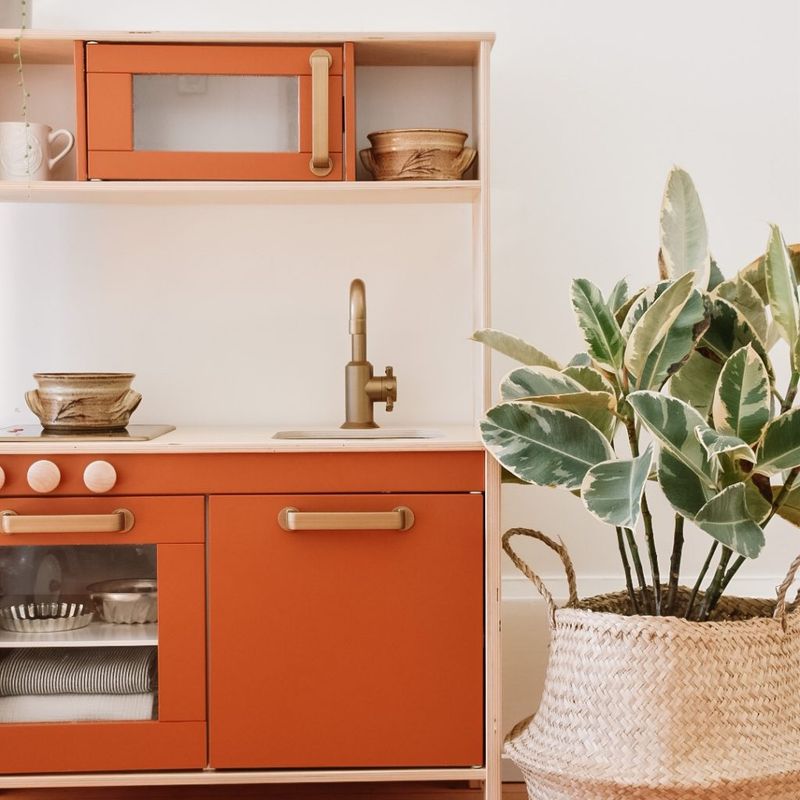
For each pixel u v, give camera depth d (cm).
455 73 215
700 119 222
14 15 197
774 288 152
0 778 173
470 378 222
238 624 173
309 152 186
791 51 223
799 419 145
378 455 173
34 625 174
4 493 172
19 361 219
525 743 162
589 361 179
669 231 167
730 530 142
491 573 173
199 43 184
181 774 173
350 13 219
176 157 185
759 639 152
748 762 145
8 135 189
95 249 218
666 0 221
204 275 220
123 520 171
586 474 147
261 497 172
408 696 174
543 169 221
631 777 144
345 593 173
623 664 152
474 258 214
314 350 221
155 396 220
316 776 174
